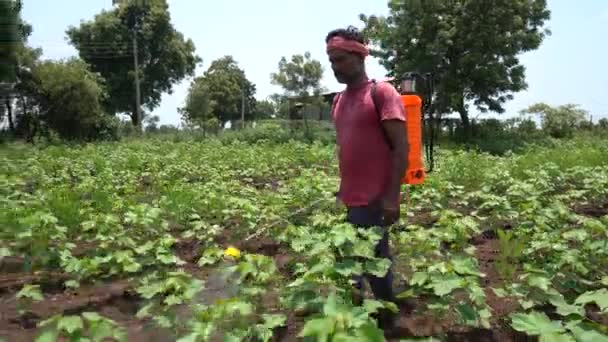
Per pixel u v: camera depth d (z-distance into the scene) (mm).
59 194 8711
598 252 5246
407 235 5738
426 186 9781
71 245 5957
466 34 29344
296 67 55688
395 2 31109
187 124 41156
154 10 49406
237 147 23766
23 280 5586
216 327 3279
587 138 30391
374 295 4500
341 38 4234
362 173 4309
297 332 4250
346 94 4422
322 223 6168
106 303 5012
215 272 4559
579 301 3719
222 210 7965
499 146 27422
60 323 3119
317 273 3621
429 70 30250
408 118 4746
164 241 5699
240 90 81500
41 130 32344
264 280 4379
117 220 6703
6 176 12453
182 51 52250
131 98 50125
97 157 17250
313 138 28812
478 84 30562
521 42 30203
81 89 31891
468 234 6824
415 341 3051
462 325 4406
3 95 31234
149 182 13617
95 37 48562
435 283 3918
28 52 31031
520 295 4469
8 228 5836
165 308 4121
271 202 8469
